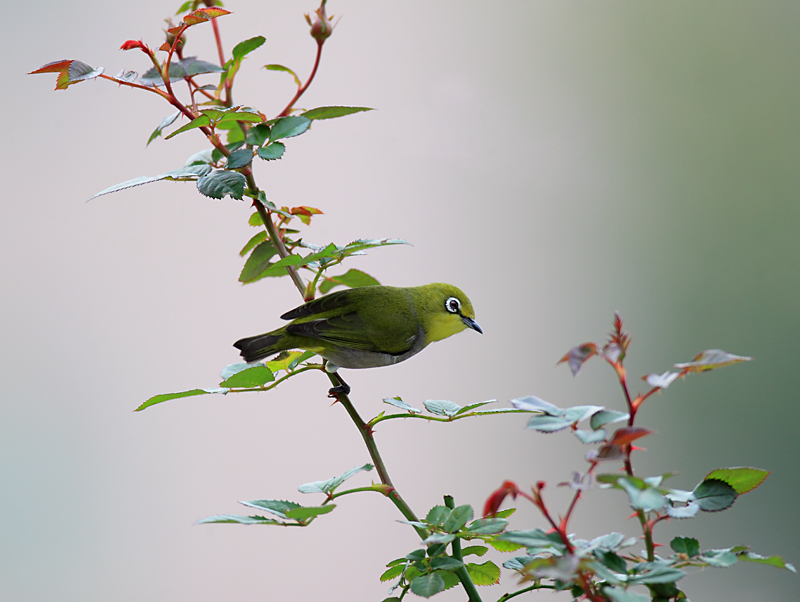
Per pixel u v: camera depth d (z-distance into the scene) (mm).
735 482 3584
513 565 4297
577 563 3021
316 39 5770
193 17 5527
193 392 5008
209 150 6238
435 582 3932
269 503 4023
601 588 3398
